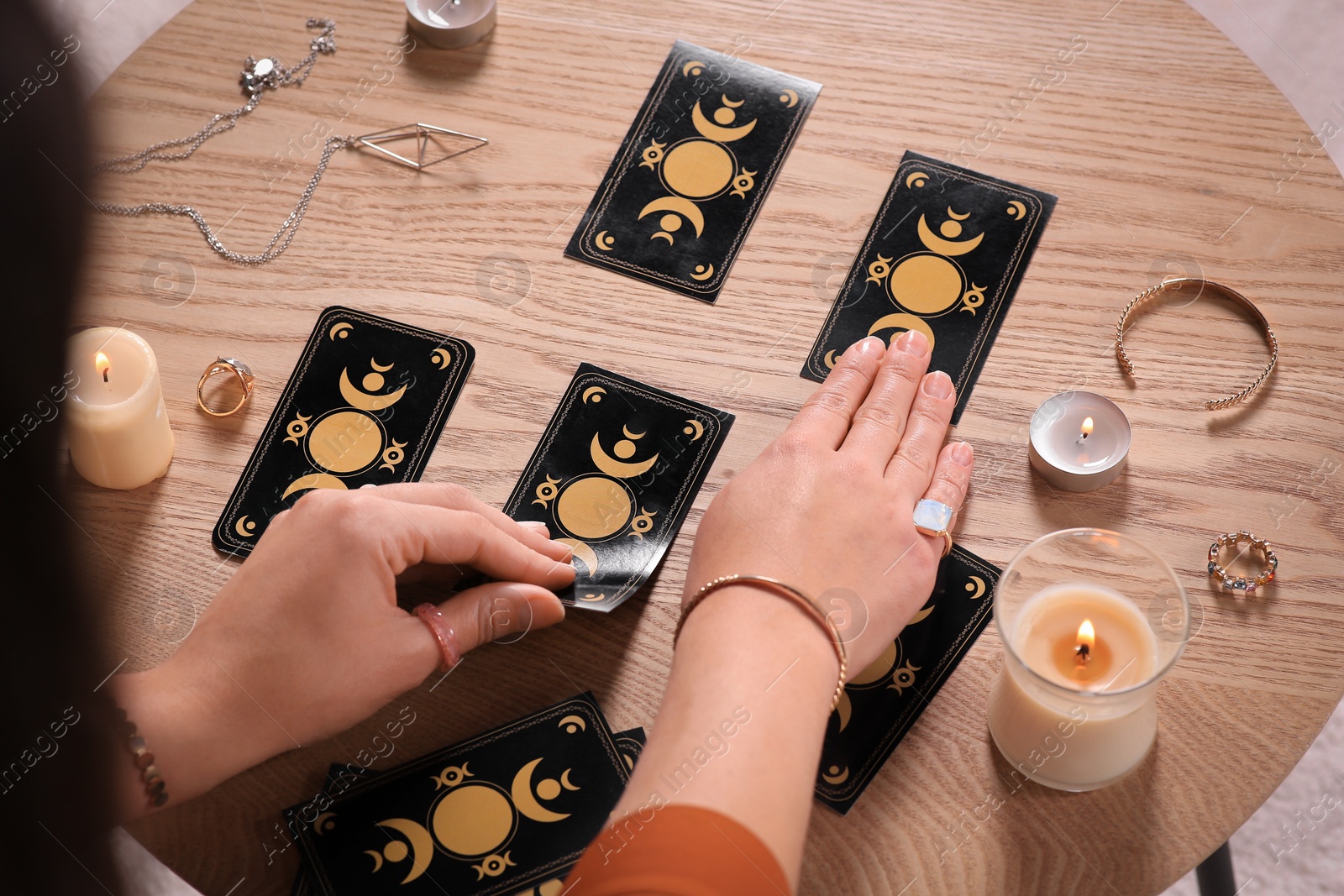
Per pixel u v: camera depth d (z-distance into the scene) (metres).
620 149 0.97
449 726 0.74
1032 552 0.73
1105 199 0.91
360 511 0.71
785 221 0.93
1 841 0.22
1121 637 0.69
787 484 0.75
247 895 0.69
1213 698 0.73
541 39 1.03
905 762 0.72
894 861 0.69
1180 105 0.95
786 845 0.59
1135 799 0.70
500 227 0.94
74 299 0.20
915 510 0.77
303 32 1.04
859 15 1.02
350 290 0.92
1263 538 0.78
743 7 1.03
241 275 0.93
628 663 0.76
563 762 0.73
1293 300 0.86
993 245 0.90
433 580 0.78
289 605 0.69
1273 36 1.73
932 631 0.76
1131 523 0.79
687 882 0.58
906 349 0.83
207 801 0.72
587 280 0.92
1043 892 0.67
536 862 0.69
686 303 0.90
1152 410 0.83
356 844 0.70
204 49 1.04
